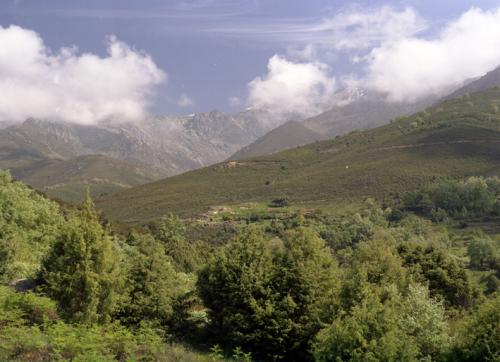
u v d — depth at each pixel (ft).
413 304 81.71
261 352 100.58
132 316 96.63
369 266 106.42
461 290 131.13
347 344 66.54
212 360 81.30
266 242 109.81
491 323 69.87
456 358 71.36
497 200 488.44
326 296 98.78
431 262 135.44
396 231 429.79
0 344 59.62
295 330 96.84
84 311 83.76
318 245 108.17
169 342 93.25
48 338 66.64
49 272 87.97
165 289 101.55
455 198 512.63
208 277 106.63
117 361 66.23
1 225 106.63
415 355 68.39
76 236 87.81
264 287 102.32
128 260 105.60
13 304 76.69
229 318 99.96
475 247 326.24
